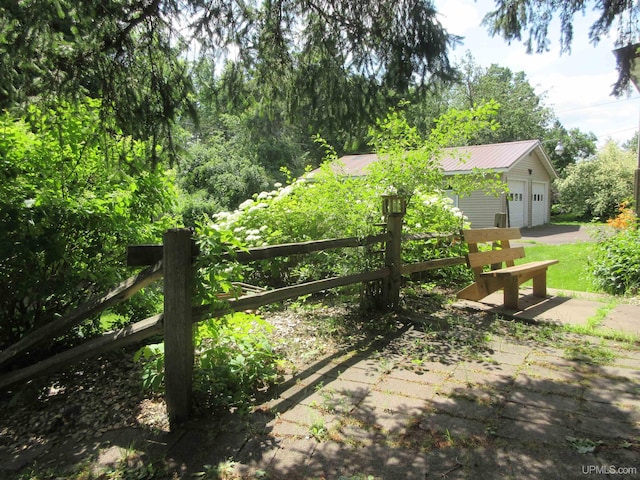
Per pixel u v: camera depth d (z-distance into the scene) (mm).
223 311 2555
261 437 2188
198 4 3238
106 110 3219
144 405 2609
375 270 4168
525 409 2367
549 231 17062
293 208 5723
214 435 2219
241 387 2648
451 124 4938
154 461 2043
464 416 2312
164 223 4270
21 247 3014
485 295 4523
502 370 2916
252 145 20375
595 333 3615
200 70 3662
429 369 2963
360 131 4363
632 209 7184
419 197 5586
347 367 3037
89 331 3729
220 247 2418
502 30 3797
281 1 3504
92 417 2516
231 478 1889
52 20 2684
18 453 2217
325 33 3721
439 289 5441
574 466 1866
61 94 3018
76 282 3373
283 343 3541
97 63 3064
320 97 4090
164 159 3611
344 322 4051
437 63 3732
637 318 4074
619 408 2352
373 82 3941
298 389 2703
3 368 3240
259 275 5863
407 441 2098
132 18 3051
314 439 2152
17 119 3281
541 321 3969
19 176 3270
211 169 17109
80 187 3555
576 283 6180
